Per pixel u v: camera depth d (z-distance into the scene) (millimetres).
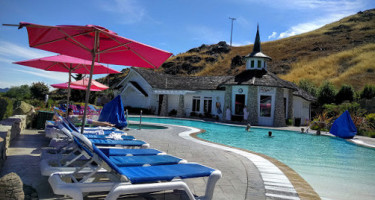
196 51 87625
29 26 4820
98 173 4137
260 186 5469
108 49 6098
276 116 27250
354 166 10078
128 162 4344
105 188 3141
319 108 37812
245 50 83000
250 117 27500
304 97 32438
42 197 4020
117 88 41125
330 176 8305
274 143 16109
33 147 7902
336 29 86188
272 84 27281
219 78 35031
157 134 13695
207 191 3789
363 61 54844
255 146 14734
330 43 73938
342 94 37562
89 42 6402
